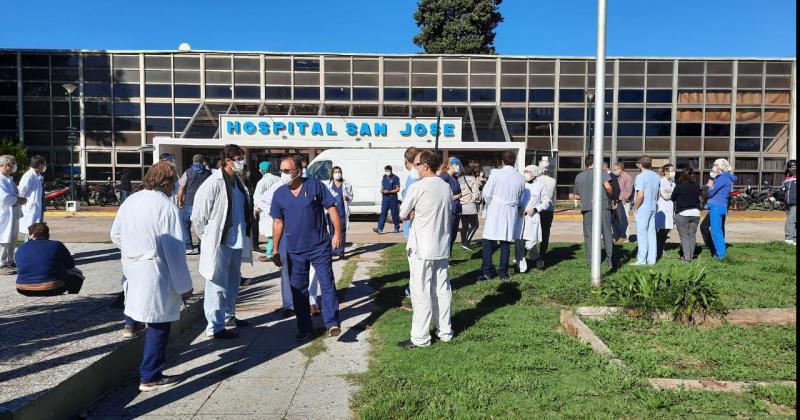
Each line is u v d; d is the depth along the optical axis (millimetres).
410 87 25969
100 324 5383
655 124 26109
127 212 4254
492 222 7992
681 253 10258
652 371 4406
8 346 4645
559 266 9375
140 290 4207
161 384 4441
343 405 4059
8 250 8539
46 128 25250
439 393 4094
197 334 5867
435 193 5172
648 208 9367
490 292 7336
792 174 12531
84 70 25156
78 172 25422
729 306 6363
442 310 5371
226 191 5609
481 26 33625
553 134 26172
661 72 26016
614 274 8344
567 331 5727
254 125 22734
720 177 9922
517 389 4125
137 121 25406
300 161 5586
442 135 23125
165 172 4309
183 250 4293
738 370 4422
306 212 5527
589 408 3775
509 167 7961
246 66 25609
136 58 25234
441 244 5219
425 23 34281
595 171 7219
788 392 3883
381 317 6363
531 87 26109
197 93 25469
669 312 5840
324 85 25797
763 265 9312
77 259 10055
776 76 26172
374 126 23000
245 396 4238
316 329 6004
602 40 7102
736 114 26234
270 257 10070
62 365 4137
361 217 21297
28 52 24953
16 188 8539
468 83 26031
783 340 5156
